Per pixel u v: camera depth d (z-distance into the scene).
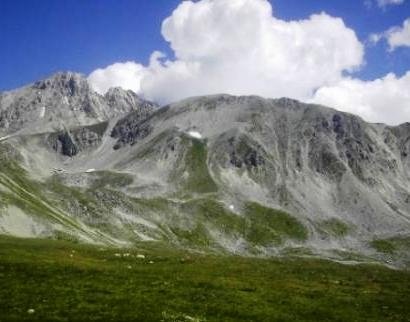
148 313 42.66
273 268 89.06
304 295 60.72
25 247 85.81
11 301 41.94
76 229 171.88
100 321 39.03
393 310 57.97
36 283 50.03
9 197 159.75
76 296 46.19
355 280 81.06
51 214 174.88
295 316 49.38
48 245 101.75
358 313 54.44
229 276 69.06
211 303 49.75
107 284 53.12
